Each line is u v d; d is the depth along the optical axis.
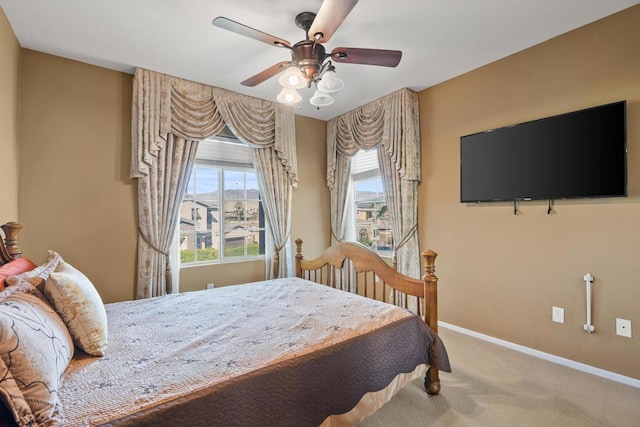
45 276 1.47
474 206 2.96
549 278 2.47
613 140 2.11
